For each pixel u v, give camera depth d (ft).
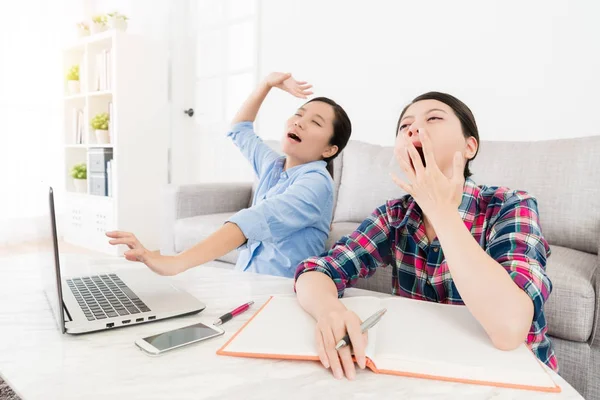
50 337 1.90
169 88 11.43
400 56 7.65
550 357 2.35
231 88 10.64
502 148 5.41
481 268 1.81
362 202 6.30
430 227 2.70
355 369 1.62
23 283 2.81
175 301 2.31
